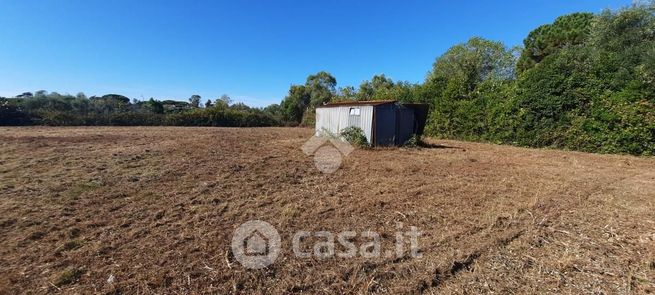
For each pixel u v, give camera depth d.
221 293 2.33
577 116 11.22
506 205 4.48
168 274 2.54
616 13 14.82
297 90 33.12
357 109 11.55
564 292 2.42
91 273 2.53
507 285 2.51
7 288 2.30
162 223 3.60
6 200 4.23
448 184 5.62
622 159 8.92
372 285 2.47
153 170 6.30
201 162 7.30
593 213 4.21
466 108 14.93
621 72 10.30
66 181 5.29
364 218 3.90
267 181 5.66
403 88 19.08
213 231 3.40
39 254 2.81
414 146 11.44
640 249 3.13
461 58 24.20
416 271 2.68
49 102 24.06
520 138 12.73
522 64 23.56
